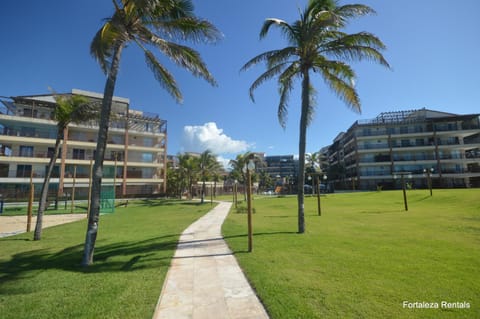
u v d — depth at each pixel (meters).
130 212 22.20
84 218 18.73
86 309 3.86
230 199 43.97
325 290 4.30
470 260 5.71
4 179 29.95
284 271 5.35
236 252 7.18
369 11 9.35
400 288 4.31
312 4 9.80
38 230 10.19
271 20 9.85
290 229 10.84
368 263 5.71
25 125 32.78
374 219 13.12
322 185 63.22
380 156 46.91
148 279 5.14
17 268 6.10
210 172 40.84
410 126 46.47
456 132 43.59
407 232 9.23
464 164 43.34
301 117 10.65
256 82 11.35
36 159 32.19
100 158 6.81
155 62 8.16
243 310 3.82
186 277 5.29
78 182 34.50
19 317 3.66
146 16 7.45
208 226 12.72
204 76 8.48
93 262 6.52
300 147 10.47
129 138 42.03
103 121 6.91
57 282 5.02
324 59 10.45
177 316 3.67
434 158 44.91
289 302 3.90
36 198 30.69
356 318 3.40
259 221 14.09
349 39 9.55
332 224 11.71
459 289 4.21
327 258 6.20
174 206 28.47
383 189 45.19
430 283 4.48
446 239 7.89
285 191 67.38
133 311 3.78
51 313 3.75
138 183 41.06
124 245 8.59
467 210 14.81
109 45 7.62
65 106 10.77
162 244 8.55
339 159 62.53
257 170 70.44
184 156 39.75
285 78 11.50
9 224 15.60
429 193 26.34
